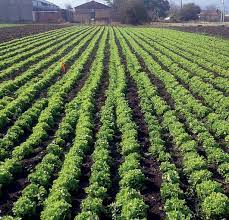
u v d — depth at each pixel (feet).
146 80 93.66
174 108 76.54
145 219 39.86
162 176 49.32
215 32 224.94
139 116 72.84
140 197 44.34
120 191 45.39
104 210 42.86
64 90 87.71
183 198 45.11
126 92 88.33
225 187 47.32
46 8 523.29
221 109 72.13
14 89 91.04
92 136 62.64
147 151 57.98
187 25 312.71
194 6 427.33
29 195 44.93
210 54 132.26
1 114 69.21
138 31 239.91
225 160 52.37
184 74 100.32
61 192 44.32
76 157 52.85
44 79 95.96
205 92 83.56
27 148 56.85
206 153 55.72
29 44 164.45
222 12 393.29
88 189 45.93
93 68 110.32
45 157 53.47
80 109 73.41
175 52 142.10
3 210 44.04
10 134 61.82
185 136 59.00
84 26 321.32
